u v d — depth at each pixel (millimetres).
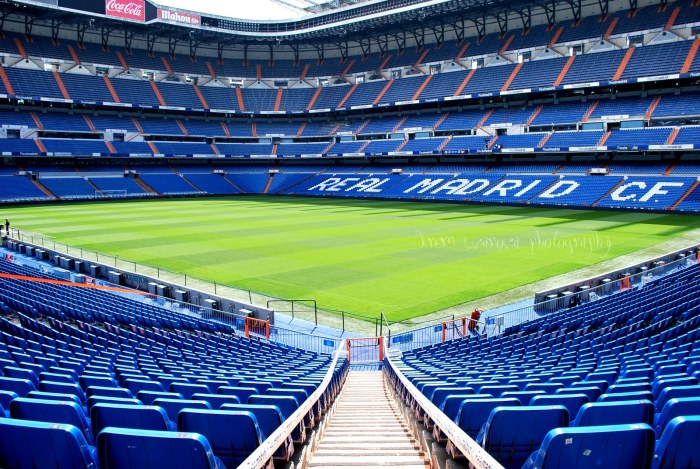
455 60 89312
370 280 30281
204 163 98688
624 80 68875
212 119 100688
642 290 23766
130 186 85688
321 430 8266
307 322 23891
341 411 11055
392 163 91938
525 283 29266
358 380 16891
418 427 8352
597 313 19578
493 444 4953
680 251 33125
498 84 81000
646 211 58625
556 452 3803
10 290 22781
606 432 3787
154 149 89375
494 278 30375
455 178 80000
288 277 31141
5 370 8570
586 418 4695
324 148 95062
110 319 20391
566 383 7922
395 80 94312
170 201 80188
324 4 97688
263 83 104312
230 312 24594
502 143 76625
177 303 26922
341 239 43438
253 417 5066
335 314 24781
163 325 20781
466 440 4926
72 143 83000
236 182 95375
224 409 5988
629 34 73438
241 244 41562
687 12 70500
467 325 22422
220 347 17547
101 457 4086
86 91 87062
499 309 24938
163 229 49656
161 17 88812
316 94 101375
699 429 3857
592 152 71312
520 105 81812
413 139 86250
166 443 3969
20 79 82250
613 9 77812
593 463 3832
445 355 16625
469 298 26719
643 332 14758
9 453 4121
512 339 17938
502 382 8438
